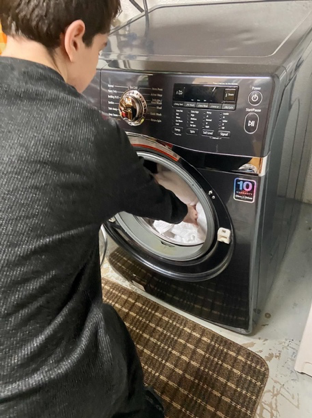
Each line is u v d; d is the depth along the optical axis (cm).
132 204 72
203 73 76
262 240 99
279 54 82
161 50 95
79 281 66
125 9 145
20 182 51
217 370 118
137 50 97
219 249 100
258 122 73
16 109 52
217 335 128
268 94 71
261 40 92
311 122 123
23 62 55
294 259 153
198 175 88
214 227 95
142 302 141
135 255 128
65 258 57
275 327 129
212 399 112
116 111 90
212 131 79
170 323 133
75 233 58
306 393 111
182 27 111
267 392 112
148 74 81
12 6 55
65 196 54
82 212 58
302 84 93
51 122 53
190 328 130
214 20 112
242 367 118
